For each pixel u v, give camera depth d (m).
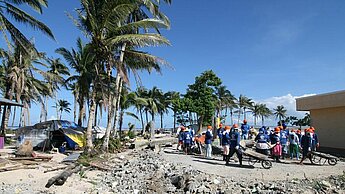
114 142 20.03
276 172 11.41
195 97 48.59
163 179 10.27
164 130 65.81
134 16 21.47
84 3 15.48
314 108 22.31
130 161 14.49
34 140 20.44
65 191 8.21
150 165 12.83
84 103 29.83
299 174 11.02
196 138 18.55
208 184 9.14
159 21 16.66
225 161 14.68
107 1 15.41
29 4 17.23
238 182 9.48
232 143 13.15
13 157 13.41
